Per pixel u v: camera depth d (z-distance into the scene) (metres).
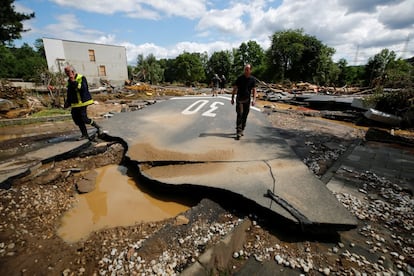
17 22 13.12
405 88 7.25
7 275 1.79
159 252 1.97
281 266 1.86
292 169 3.30
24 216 2.57
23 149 4.36
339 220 2.15
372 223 2.38
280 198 2.50
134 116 7.21
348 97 13.35
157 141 4.72
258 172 3.21
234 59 51.91
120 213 2.83
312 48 33.06
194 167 3.50
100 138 5.32
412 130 6.90
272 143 4.48
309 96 14.09
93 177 3.63
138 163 3.77
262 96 16.28
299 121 7.88
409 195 2.90
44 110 9.07
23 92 9.32
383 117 7.42
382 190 3.01
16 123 7.12
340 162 4.00
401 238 2.15
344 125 7.60
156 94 17.64
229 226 2.29
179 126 5.94
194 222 2.36
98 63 25.14
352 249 2.03
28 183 3.26
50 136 5.41
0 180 3.03
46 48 21.42
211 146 4.33
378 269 1.81
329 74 33.44
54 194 3.13
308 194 2.61
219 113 7.52
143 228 2.44
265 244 2.10
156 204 3.02
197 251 1.97
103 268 1.85
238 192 2.64
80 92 4.38
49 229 2.44
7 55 30.70
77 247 2.14
